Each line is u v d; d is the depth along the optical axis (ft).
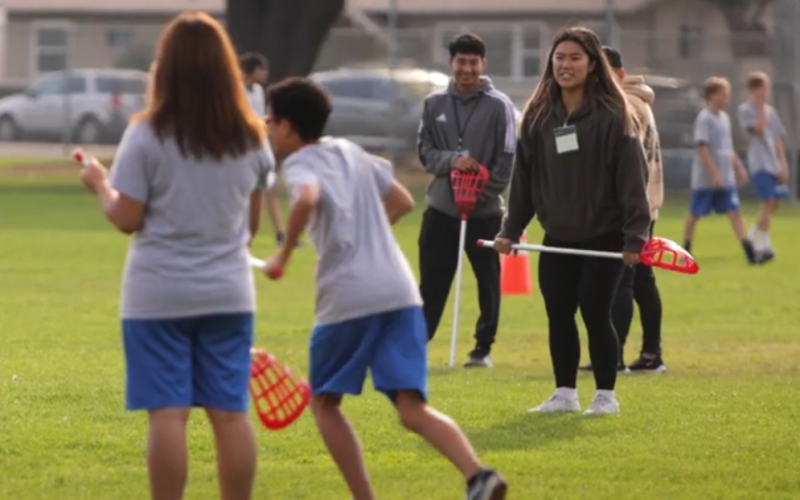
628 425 71.00
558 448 65.67
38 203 231.91
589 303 72.79
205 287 48.16
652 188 87.04
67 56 318.24
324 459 63.16
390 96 266.36
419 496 56.70
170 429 48.21
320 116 52.42
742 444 66.80
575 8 394.32
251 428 49.75
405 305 51.93
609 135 70.54
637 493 57.26
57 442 65.51
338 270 51.67
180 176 47.91
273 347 96.99
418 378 51.55
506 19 399.85
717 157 157.69
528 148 72.84
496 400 78.18
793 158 256.93
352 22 393.50
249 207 50.14
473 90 92.43
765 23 402.72
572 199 71.61
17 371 84.58
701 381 85.97
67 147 308.81
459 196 90.33
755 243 164.45
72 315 111.34
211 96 48.14
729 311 121.90
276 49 270.46
